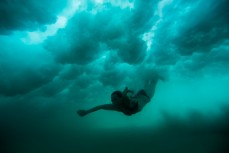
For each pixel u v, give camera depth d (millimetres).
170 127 22188
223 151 8375
